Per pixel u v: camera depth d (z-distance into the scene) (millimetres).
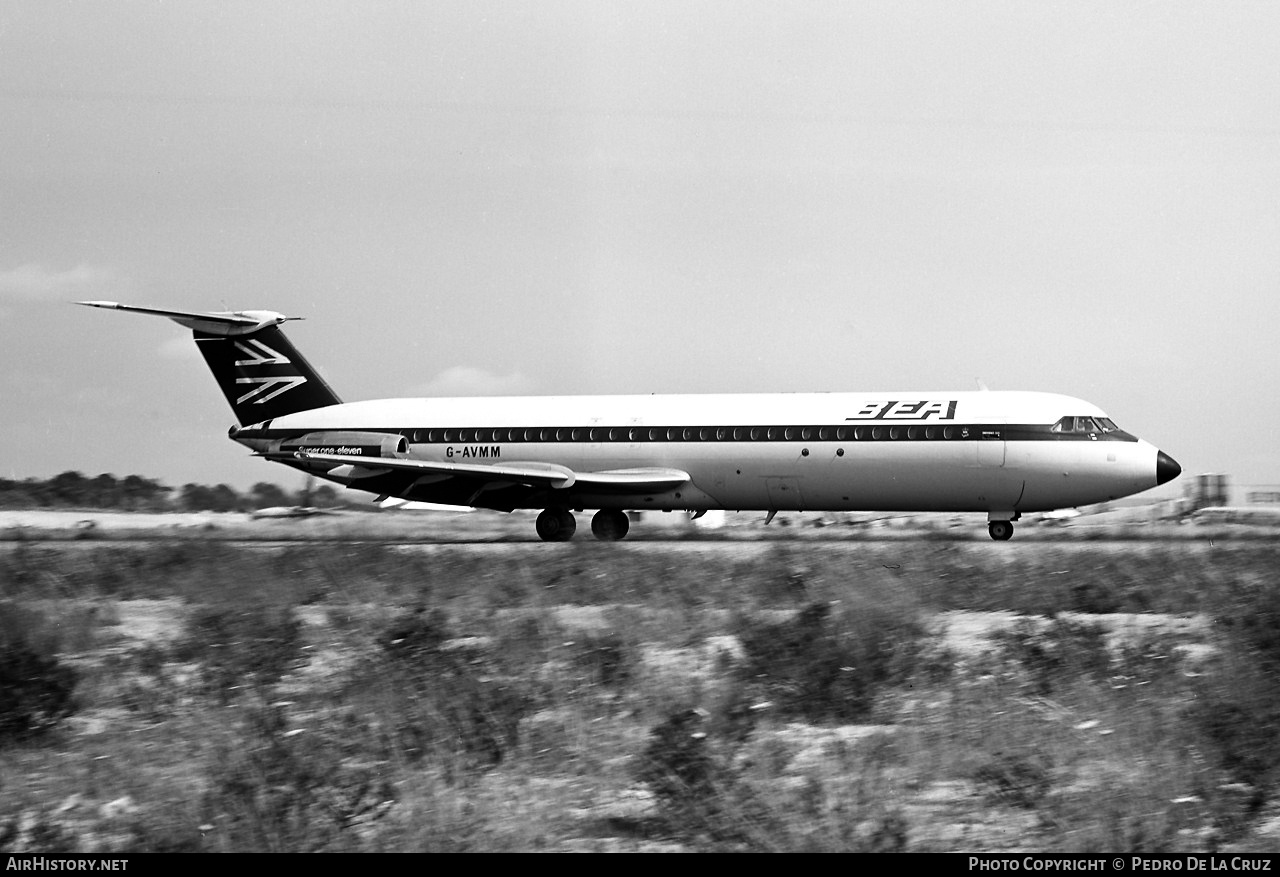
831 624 78938
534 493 176750
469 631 85875
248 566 129500
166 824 45188
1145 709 56906
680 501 173250
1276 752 51312
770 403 170125
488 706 58562
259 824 44406
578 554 138125
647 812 46531
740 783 47094
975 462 159500
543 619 86625
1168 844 42375
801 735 57375
